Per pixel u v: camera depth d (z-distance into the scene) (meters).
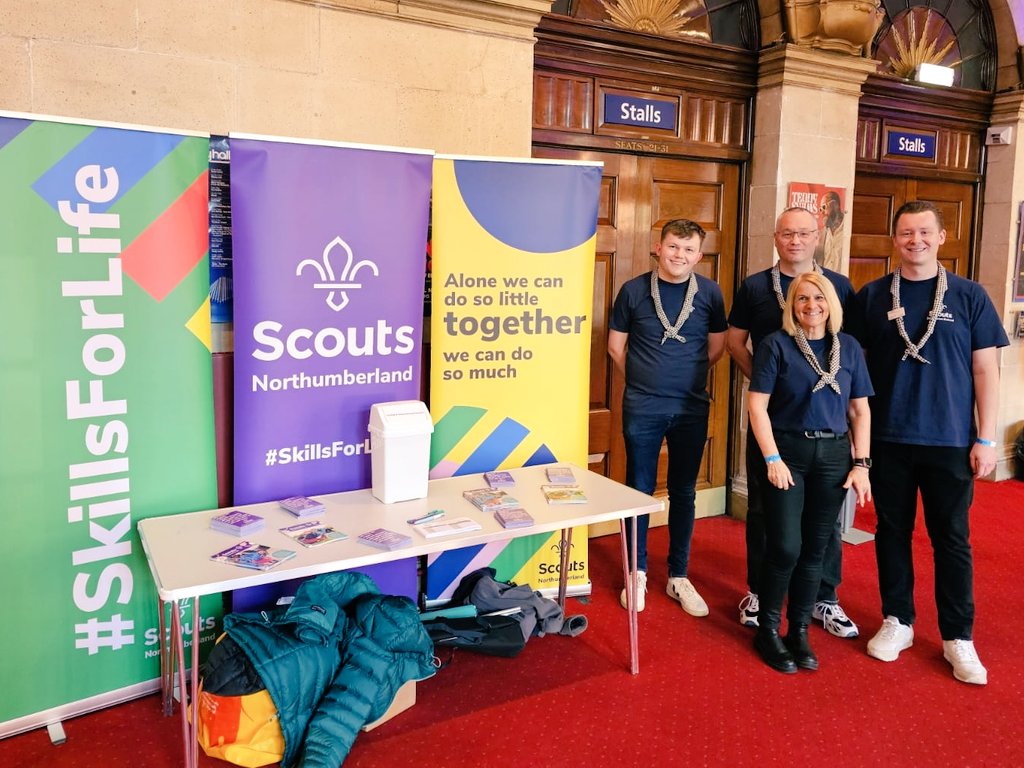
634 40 3.85
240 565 2.13
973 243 5.55
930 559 3.94
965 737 2.47
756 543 3.20
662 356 3.28
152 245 2.43
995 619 3.30
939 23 5.08
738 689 2.73
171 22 2.70
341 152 2.66
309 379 2.72
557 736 2.44
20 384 2.27
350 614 2.56
